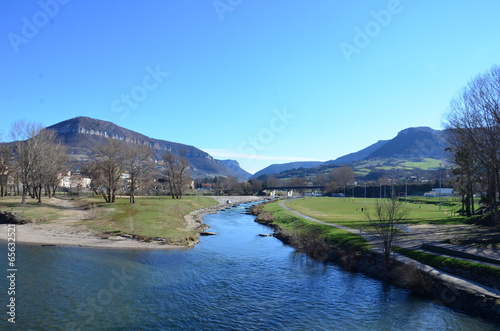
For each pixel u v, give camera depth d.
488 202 56.66
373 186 190.75
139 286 27.48
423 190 167.75
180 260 36.88
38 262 33.16
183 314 22.14
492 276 24.17
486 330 19.94
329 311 23.03
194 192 165.12
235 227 68.25
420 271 27.86
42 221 55.19
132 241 45.62
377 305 24.09
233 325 20.69
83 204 77.06
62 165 86.88
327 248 39.81
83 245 42.19
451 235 40.62
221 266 34.81
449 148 63.78
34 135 67.88
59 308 22.16
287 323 21.08
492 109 41.75
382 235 32.88
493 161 42.69
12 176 87.19
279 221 71.75
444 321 21.27
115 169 80.62
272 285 28.66
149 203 84.44
